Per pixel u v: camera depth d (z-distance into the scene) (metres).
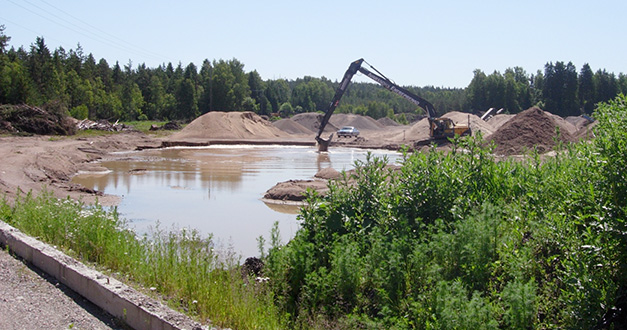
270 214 17.16
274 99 144.88
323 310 7.08
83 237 9.02
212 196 20.78
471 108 115.50
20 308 6.40
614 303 5.80
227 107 107.56
